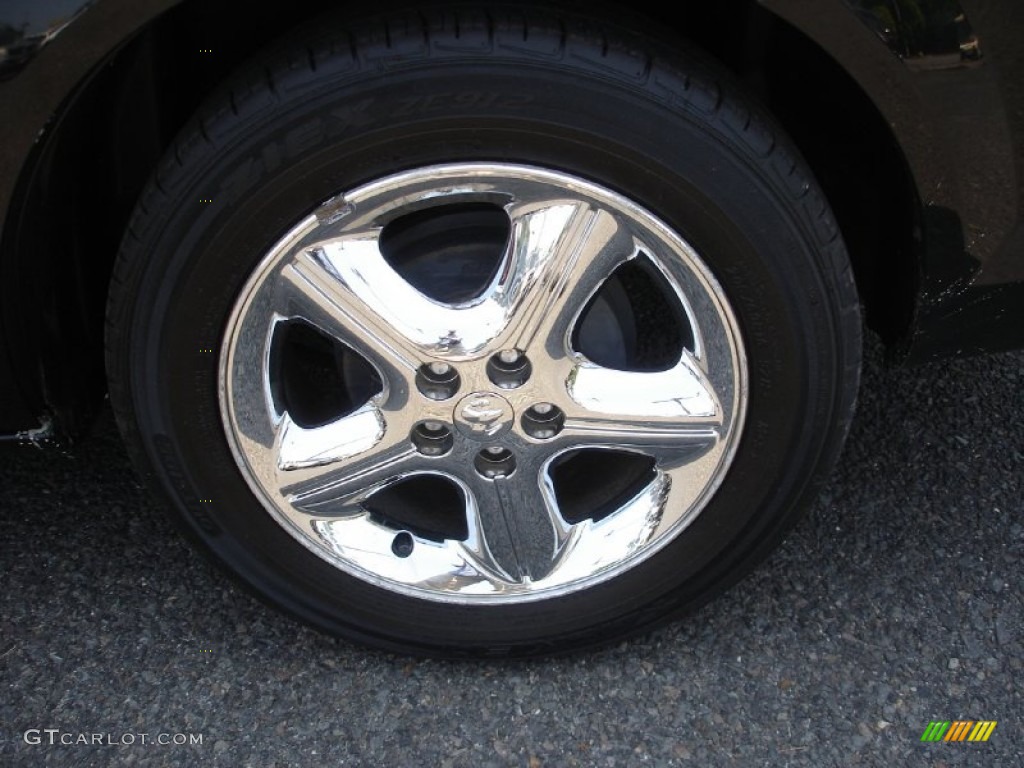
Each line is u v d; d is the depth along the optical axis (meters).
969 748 2.00
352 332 1.78
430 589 2.02
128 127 1.93
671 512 1.97
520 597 2.03
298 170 1.62
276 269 1.71
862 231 2.07
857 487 2.50
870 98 1.65
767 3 1.55
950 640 2.19
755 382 1.83
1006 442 2.61
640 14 1.68
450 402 1.85
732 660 2.15
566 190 1.68
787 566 2.33
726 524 1.97
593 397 1.88
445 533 2.09
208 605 2.24
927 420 2.66
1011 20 1.58
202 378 1.79
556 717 2.05
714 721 2.05
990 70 1.61
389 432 1.89
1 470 2.49
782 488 1.93
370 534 2.02
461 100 1.59
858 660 2.15
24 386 1.85
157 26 1.78
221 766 1.96
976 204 1.75
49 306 1.86
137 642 2.17
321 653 2.17
